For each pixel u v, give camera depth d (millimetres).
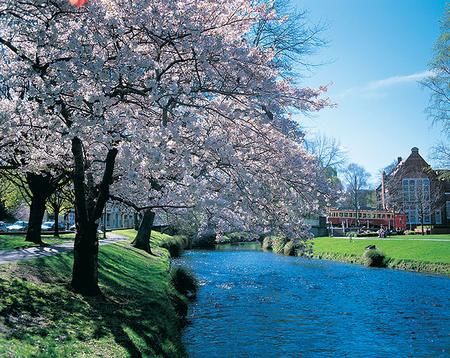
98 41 10242
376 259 37344
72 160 16125
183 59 11125
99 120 9906
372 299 21781
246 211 13219
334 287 25562
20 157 18266
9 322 8812
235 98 12039
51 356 7551
